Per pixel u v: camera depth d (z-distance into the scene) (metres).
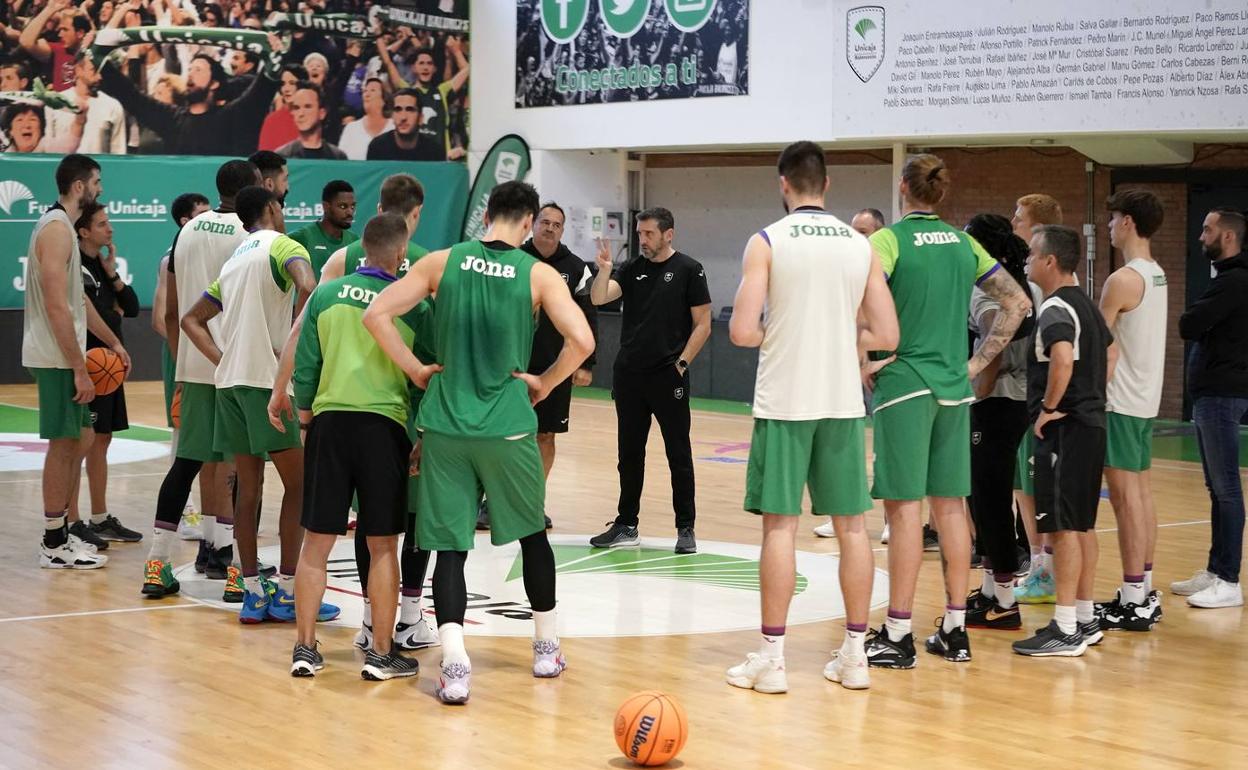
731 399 16.84
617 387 7.93
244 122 18.28
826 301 5.01
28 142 16.83
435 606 4.96
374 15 18.91
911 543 5.44
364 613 5.51
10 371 16.73
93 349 7.52
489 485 4.96
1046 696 5.09
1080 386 5.61
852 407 5.05
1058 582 5.72
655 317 7.76
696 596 6.72
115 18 17.30
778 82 15.80
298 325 5.37
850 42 15.02
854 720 4.75
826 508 5.12
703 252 18.78
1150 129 12.98
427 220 19.34
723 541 8.21
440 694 4.90
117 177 17.19
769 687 5.06
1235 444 6.63
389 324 4.87
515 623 6.09
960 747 4.47
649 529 8.62
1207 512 9.41
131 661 5.38
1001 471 6.04
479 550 7.81
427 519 4.89
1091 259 14.96
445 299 4.89
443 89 19.38
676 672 5.35
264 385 5.84
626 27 17.28
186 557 7.52
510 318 4.89
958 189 16.50
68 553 7.16
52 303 6.77
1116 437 6.12
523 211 5.02
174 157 17.64
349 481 5.09
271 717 4.68
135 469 10.77
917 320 5.31
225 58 18.06
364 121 19.02
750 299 4.95
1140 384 6.12
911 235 5.33
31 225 16.69
